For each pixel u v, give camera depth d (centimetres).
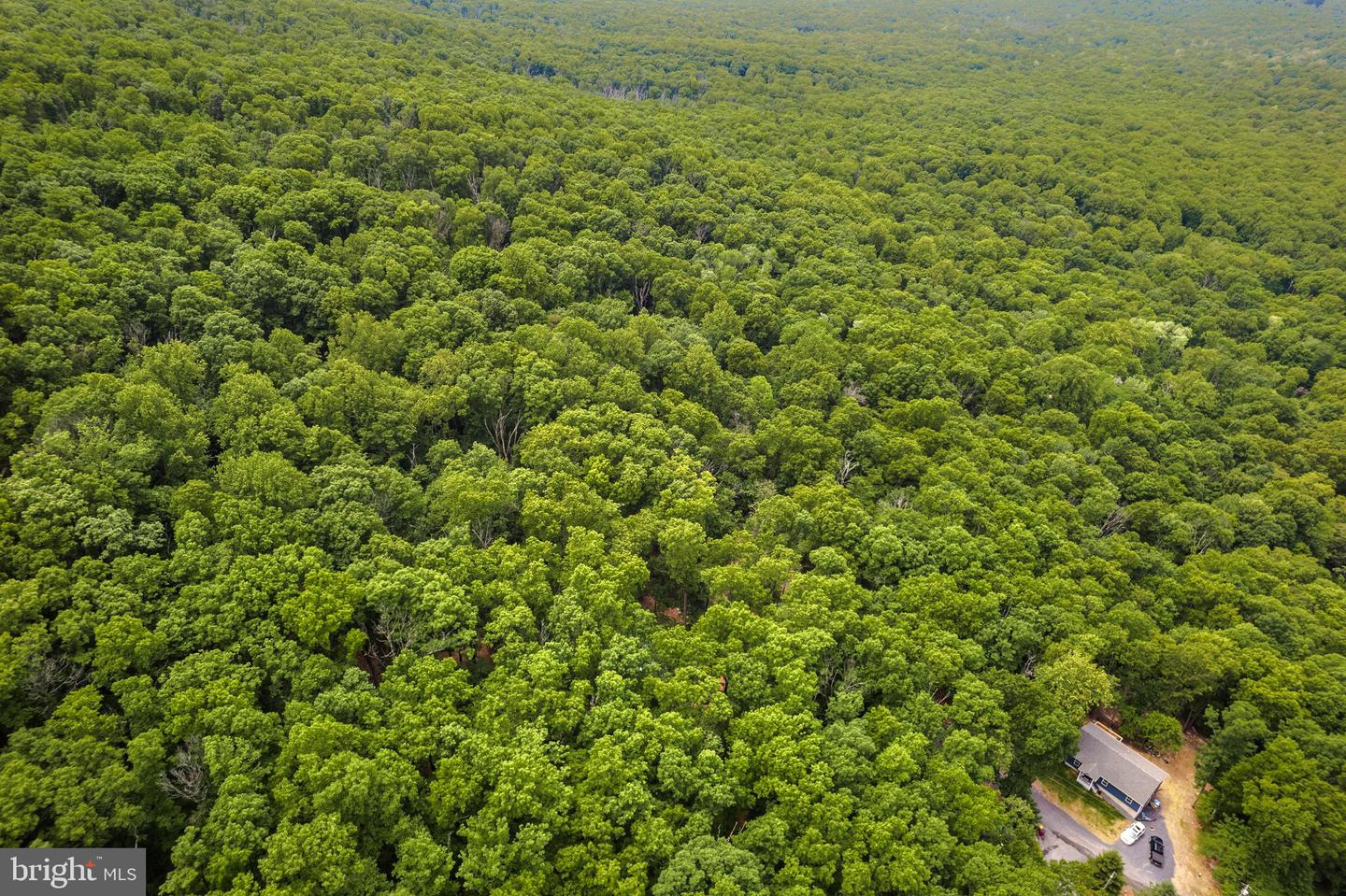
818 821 5138
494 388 9081
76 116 11375
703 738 5625
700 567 7519
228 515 6419
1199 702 7688
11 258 8581
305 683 5447
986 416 11312
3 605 5116
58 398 7012
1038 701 6562
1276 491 10631
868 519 8319
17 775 4419
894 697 6350
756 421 10512
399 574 6219
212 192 11131
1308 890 6091
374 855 4747
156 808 4797
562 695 5600
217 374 8475
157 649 5412
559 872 4822
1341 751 6488
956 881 5112
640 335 11200
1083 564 8288
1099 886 5769
